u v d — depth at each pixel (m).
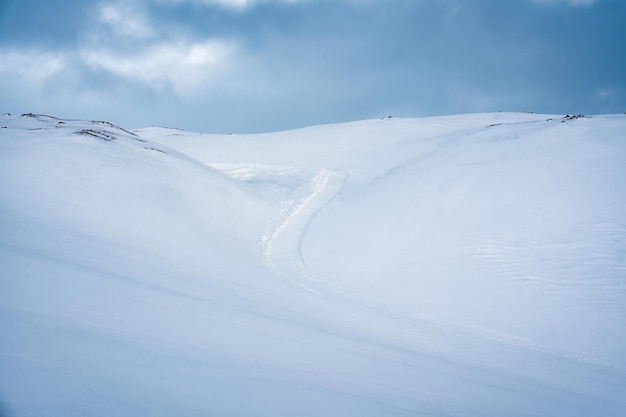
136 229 16.12
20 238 8.66
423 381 5.96
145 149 25.66
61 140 22.47
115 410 2.59
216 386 3.49
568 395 7.41
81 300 5.11
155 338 4.42
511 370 8.77
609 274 14.36
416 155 37.00
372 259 18.53
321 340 7.05
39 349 3.27
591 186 20.22
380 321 11.70
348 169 39.06
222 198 23.95
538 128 30.77
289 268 17.69
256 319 7.35
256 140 54.91
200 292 8.89
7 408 2.30
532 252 16.50
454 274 15.95
